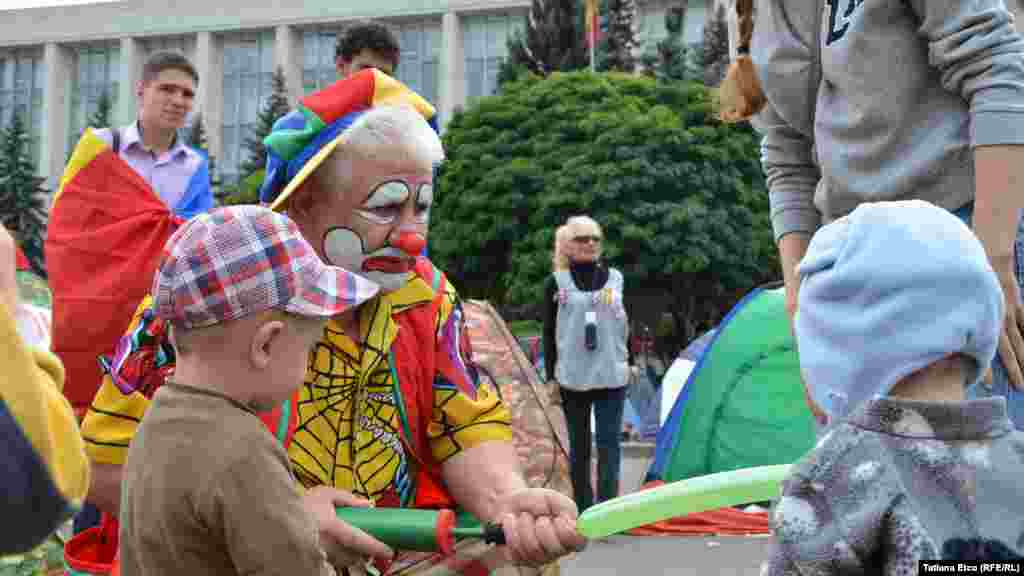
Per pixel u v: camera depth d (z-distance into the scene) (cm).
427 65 6225
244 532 160
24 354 117
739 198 2839
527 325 2786
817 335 154
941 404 141
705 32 4484
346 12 6269
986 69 201
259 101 6506
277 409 211
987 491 137
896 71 213
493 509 218
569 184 2755
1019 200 200
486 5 6038
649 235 2708
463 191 2958
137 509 169
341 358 220
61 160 6794
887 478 137
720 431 683
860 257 149
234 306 170
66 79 6844
